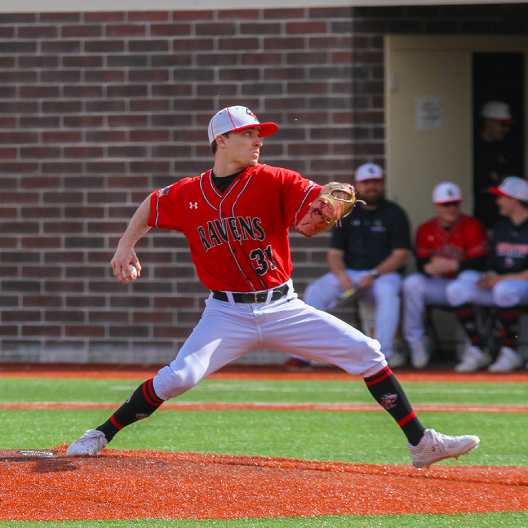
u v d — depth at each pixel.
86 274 46.34
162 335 46.06
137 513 17.30
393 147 45.91
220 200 19.59
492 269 43.38
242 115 19.42
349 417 30.45
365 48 45.69
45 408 32.12
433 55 45.91
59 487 18.44
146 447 25.34
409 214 46.06
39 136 46.47
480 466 22.72
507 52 46.47
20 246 46.59
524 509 17.95
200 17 45.78
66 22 46.22
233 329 19.98
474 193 47.16
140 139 46.12
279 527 16.67
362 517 17.28
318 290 43.66
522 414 31.00
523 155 47.16
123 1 45.28
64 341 46.44
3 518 16.98
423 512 17.66
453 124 46.19
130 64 46.06
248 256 19.67
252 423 29.28
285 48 45.59
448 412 31.39
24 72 46.44
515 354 42.75
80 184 46.34
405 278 43.94
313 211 18.52
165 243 45.91
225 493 18.31
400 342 44.97
